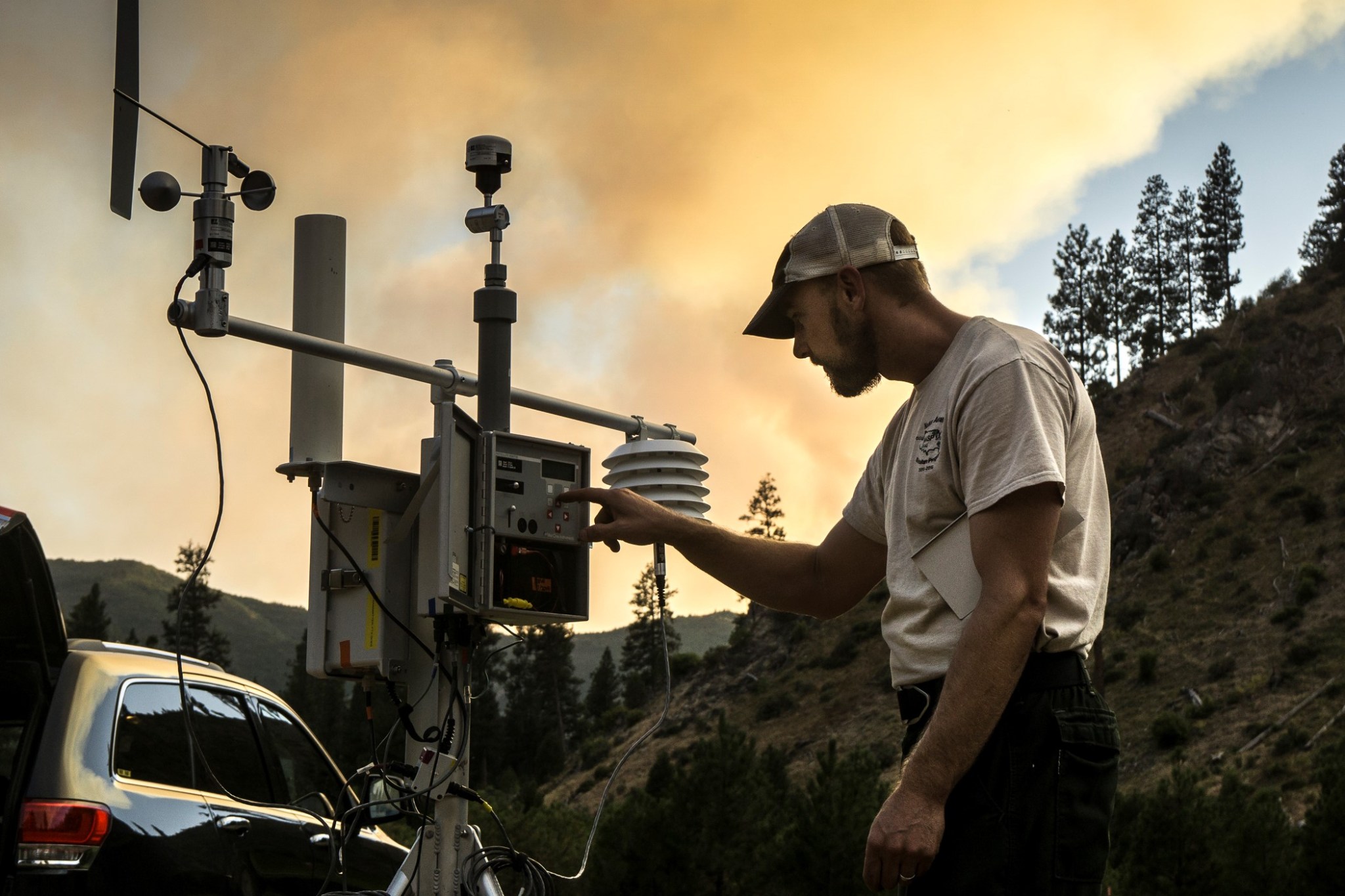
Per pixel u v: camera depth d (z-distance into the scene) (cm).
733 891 1781
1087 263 14338
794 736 9056
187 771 529
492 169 452
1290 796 5484
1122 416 12244
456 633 401
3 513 423
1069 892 212
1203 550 9412
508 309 447
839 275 252
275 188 427
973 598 226
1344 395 10344
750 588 314
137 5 430
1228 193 13925
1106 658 8481
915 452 238
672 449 450
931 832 205
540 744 11525
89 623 11475
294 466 445
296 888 570
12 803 461
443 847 390
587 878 1775
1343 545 8412
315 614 450
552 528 402
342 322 507
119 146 429
